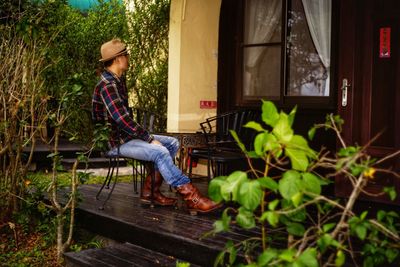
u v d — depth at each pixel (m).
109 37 9.00
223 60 6.53
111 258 3.68
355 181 2.26
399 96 4.71
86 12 9.49
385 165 4.81
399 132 4.71
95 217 4.43
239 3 6.30
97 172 7.95
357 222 2.10
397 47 4.77
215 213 4.38
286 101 5.85
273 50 6.04
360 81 4.97
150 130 5.73
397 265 2.92
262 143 2.11
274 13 6.01
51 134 9.92
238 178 2.13
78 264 3.67
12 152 4.83
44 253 4.41
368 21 4.91
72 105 4.61
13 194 4.76
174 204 4.72
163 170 4.25
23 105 4.71
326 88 5.55
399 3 4.75
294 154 2.11
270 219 2.02
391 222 2.33
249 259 2.62
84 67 8.93
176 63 6.45
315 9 5.61
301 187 2.04
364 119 4.95
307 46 5.70
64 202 4.85
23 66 4.95
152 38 8.64
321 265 2.48
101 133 4.24
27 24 4.80
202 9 6.52
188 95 6.51
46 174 7.80
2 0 5.67
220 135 5.74
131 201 5.00
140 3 8.80
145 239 3.88
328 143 5.43
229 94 6.48
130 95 8.90
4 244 4.55
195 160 6.30
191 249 3.50
